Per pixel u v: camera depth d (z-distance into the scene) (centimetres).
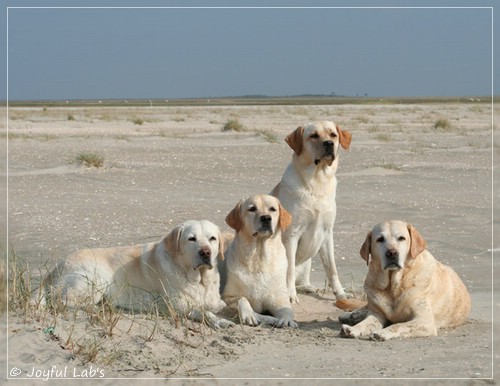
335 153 1216
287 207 1224
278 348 927
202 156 2981
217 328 1013
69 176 2500
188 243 1056
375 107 8862
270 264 1093
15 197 2109
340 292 1244
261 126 4925
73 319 975
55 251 1475
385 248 1000
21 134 3962
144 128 4747
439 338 985
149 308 1079
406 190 2284
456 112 7006
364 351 910
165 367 836
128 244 1558
